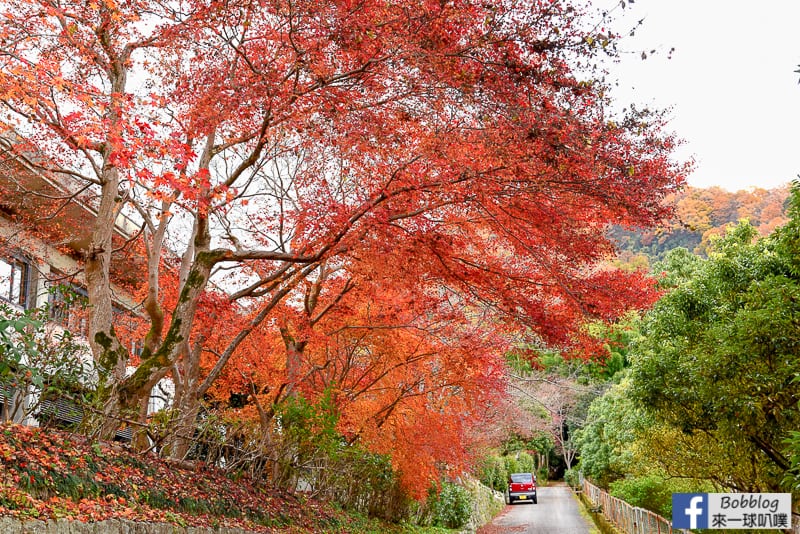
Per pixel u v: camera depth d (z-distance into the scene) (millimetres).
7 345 8055
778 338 11492
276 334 18469
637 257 52281
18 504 7355
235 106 11922
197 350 14469
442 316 16641
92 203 17906
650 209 11453
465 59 10594
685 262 31844
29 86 10164
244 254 12562
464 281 12727
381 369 19234
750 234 22578
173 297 16219
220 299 13719
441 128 11273
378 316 17766
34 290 17984
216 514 12070
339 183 14281
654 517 17562
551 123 10352
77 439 10211
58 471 8648
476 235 13289
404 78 11094
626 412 23734
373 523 19812
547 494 51531
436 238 11961
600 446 33156
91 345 12586
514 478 45875
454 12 10422
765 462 13844
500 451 49562
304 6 10789
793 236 12258
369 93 11695
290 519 14672
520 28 10273
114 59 13312
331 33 10633
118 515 8734
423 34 10539
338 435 16859
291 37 11172
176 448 13234
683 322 15172
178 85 12977
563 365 45781
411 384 19016
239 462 15008
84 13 12516
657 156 11242
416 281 13000
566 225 11875
